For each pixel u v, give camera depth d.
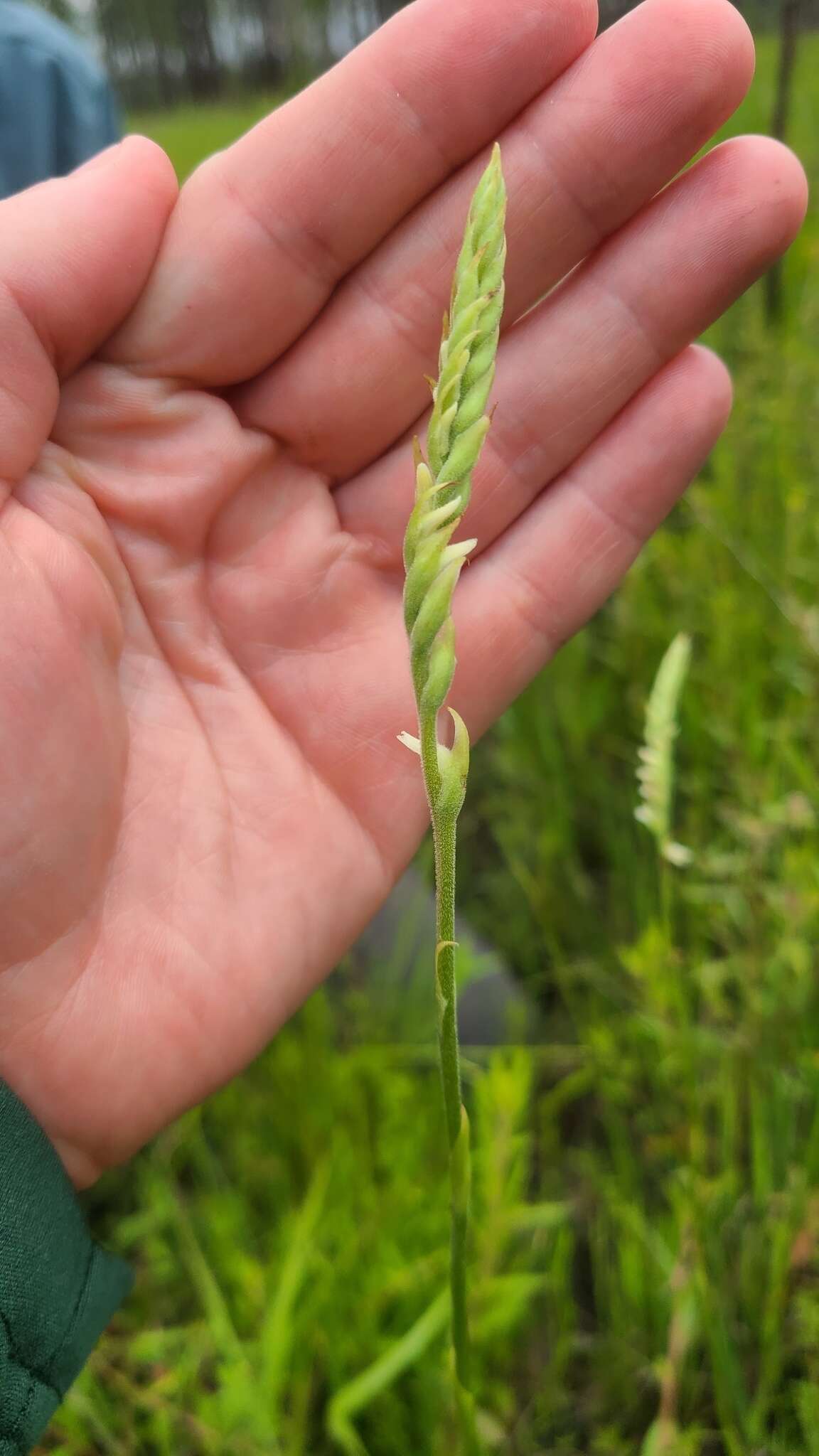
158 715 0.15
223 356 0.14
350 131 0.14
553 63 0.14
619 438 0.16
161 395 0.14
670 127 0.14
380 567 0.16
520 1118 0.16
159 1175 0.17
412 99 0.14
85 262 0.13
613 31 0.14
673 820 0.22
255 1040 0.14
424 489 0.08
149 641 0.15
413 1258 0.16
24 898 0.13
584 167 0.14
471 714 0.16
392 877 0.16
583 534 0.16
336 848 0.15
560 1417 0.16
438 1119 0.17
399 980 0.22
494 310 0.08
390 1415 0.15
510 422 0.15
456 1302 0.10
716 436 0.16
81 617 0.13
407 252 0.15
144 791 0.14
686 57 0.13
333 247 0.14
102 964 0.13
